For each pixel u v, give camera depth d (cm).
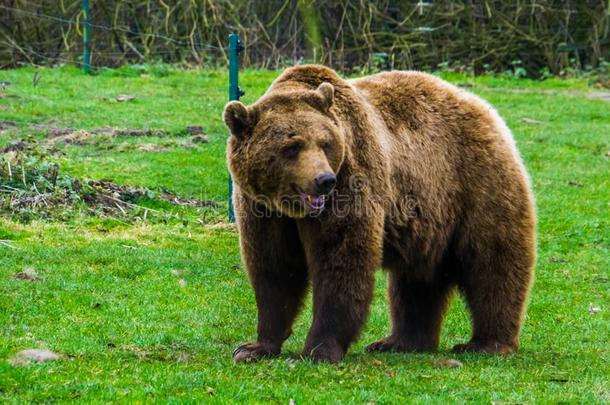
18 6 3997
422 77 1433
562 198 2488
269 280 1295
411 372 1254
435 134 1387
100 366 1209
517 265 1424
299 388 1137
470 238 1413
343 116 1268
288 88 1280
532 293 1858
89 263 1781
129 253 1850
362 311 1258
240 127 1224
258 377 1185
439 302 1480
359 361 1299
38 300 1548
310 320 1605
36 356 1236
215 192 2350
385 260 1375
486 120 1441
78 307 1534
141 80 3666
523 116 3397
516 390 1201
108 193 2198
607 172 2753
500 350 1423
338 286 1248
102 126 2898
